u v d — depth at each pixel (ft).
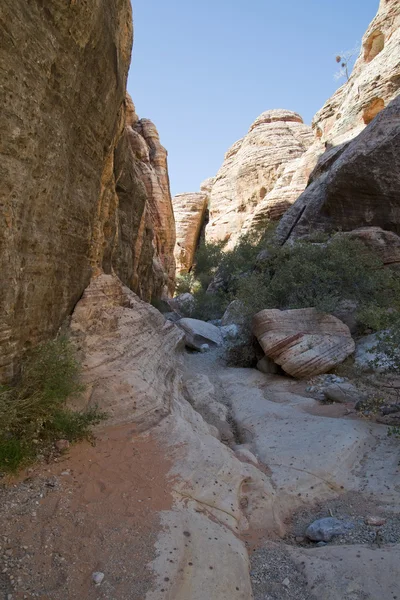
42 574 8.47
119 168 34.53
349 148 44.50
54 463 12.84
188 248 144.56
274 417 20.31
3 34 11.89
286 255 39.42
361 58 74.08
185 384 25.89
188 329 42.06
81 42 17.06
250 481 13.66
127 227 43.60
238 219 122.21
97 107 21.07
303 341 27.71
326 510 12.96
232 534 11.00
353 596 8.70
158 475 12.87
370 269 34.73
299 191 83.56
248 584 9.23
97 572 8.60
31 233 15.42
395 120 40.88
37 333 16.90
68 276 20.86
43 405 13.84
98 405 15.99
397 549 10.02
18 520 10.00
